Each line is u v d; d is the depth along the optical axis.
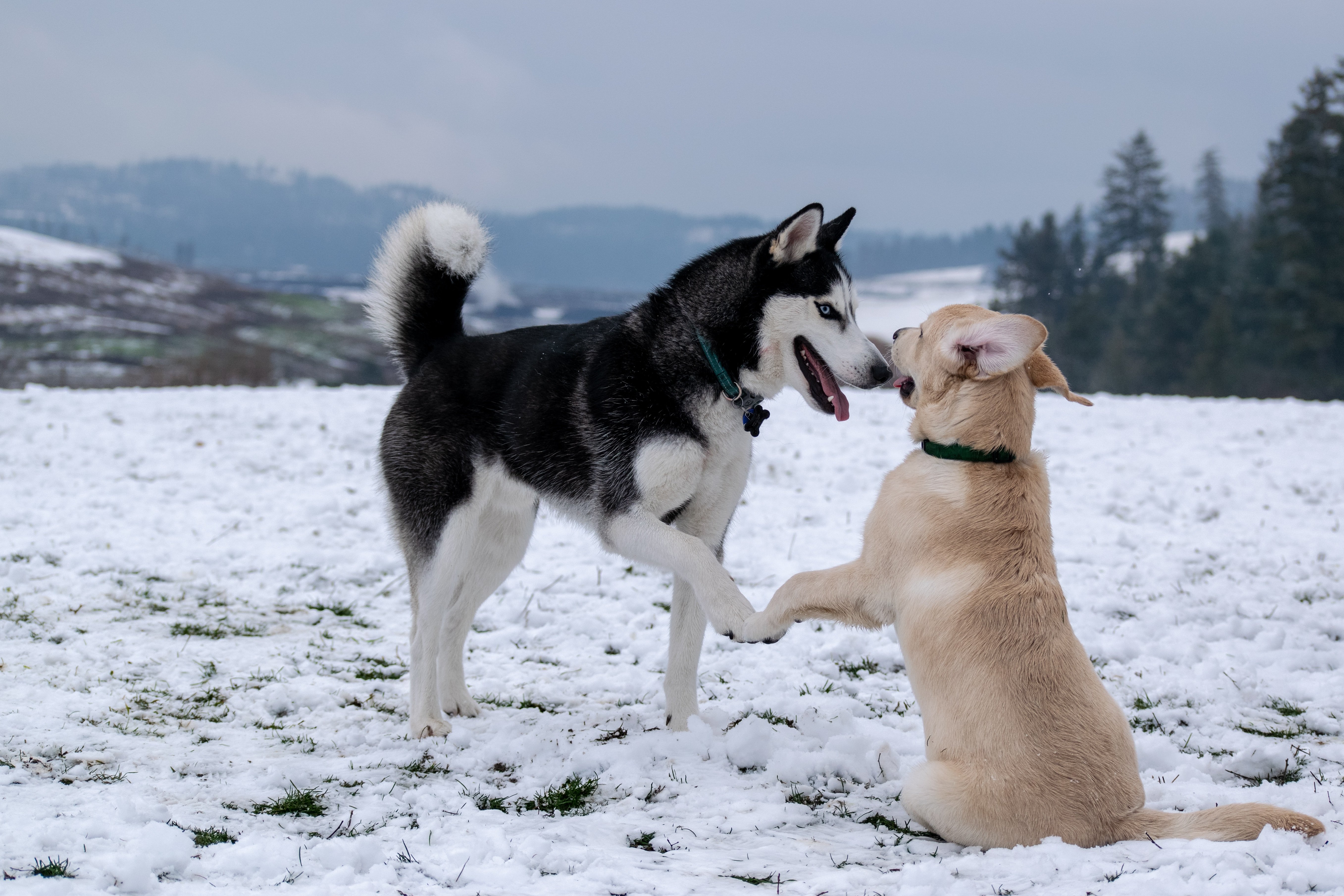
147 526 7.92
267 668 5.08
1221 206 92.31
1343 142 44.09
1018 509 3.42
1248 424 14.29
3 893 2.46
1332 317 42.78
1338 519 8.80
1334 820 3.20
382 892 2.63
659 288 4.52
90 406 13.91
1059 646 3.20
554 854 2.92
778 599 3.79
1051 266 62.38
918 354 3.79
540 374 4.53
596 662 5.49
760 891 2.71
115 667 4.89
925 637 3.32
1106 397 19.03
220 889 2.64
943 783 3.10
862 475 10.34
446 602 4.49
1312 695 4.80
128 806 3.13
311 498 9.06
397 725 4.44
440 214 4.84
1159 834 2.98
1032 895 2.60
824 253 4.48
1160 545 7.85
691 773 3.81
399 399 4.79
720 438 4.36
